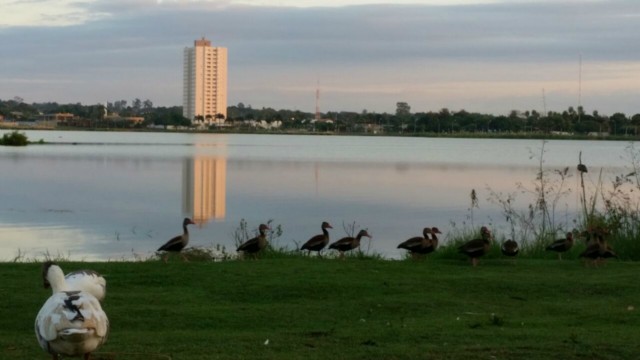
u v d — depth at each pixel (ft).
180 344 37.09
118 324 41.22
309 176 199.52
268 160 273.54
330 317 43.45
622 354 35.81
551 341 37.96
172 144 446.19
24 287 49.11
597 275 55.72
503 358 35.04
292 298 47.78
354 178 194.70
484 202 135.44
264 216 115.03
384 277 53.67
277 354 35.42
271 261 60.44
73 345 29.17
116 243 87.45
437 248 69.31
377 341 38.06
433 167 245.45
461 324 42.01
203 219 110.52
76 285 34.71
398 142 595.47
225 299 47.26
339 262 60.49
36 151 320.09
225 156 299.17
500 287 51.26
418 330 40.34
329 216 115.34
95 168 219.61
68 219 109.19
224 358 34.73
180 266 56.80
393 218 113.09
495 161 287.89
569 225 95.96
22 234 94.07
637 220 73.05
